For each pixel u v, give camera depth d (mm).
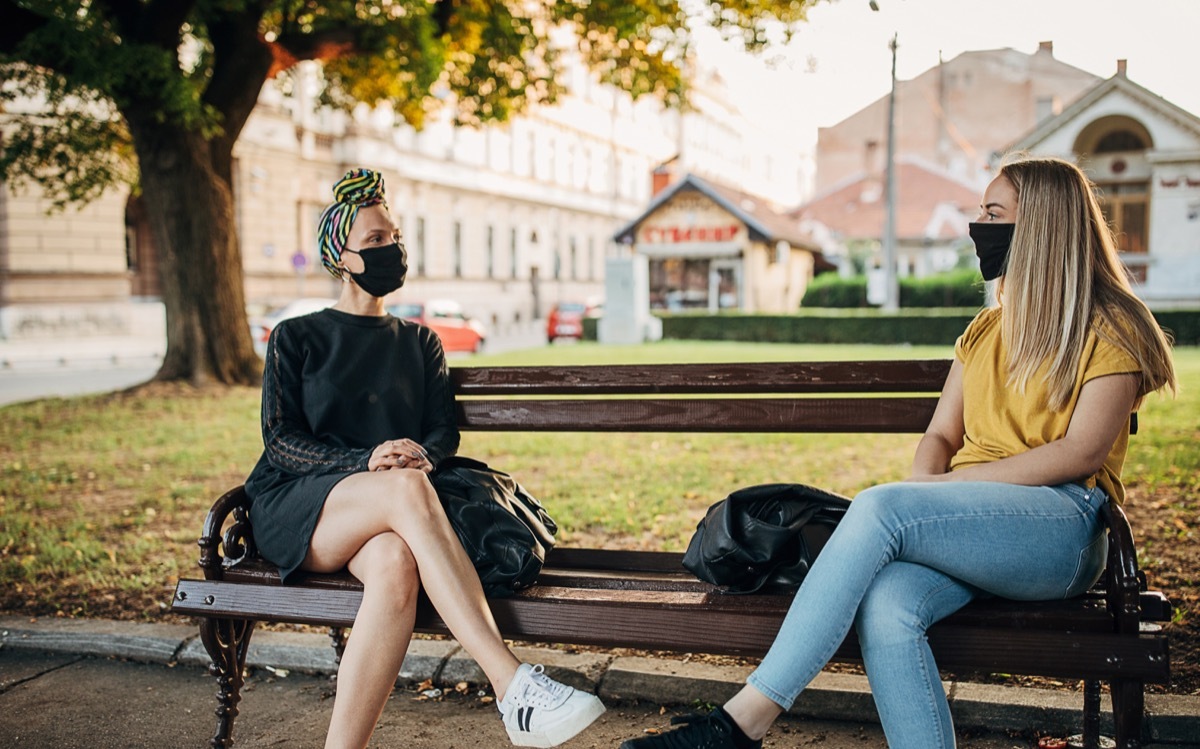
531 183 50906
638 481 7098
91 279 26516
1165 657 2279
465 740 3193
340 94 16953
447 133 42969
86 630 4066
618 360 18484
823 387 3135
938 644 2389
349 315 3170
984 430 2619
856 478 7207
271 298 32344
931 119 54156
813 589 2363
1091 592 2600
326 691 3641
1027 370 2486
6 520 6109
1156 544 4969
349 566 2799
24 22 11484
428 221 41781
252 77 13648
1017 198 2607
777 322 27344
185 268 13578
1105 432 2391
